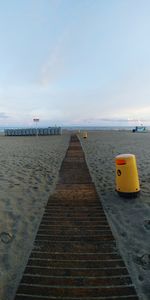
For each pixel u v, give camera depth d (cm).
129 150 1781
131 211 570
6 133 5956
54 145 2389
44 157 1469
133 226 495
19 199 667
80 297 308
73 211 574
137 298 306
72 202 634
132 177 650
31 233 470
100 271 354
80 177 912
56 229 485
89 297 308
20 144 2628
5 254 401
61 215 553
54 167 1127
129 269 359
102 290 319
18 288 324
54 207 601
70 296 309
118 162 660
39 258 388
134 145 2238
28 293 315
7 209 594
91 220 524
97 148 1988
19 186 798
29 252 404
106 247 416
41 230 481
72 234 463
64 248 414
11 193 721
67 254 397
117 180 671
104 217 538
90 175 943
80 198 665
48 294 313
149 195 678
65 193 713
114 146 2156
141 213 557
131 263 373
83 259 383
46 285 329
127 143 2497
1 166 1161
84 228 488
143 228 486
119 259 382
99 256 390
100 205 610
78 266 366
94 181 848
